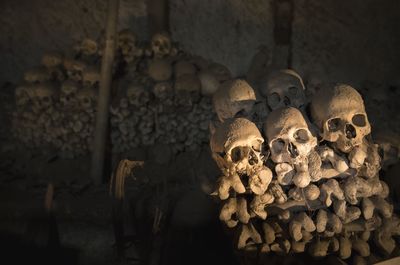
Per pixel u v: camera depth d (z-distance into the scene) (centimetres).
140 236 362
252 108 298
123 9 656
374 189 286
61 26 655
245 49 677
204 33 673
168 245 379
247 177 284
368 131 276
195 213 421
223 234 397
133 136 557
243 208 277
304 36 678
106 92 522
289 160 269
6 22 651
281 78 302
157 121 554
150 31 648
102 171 534
